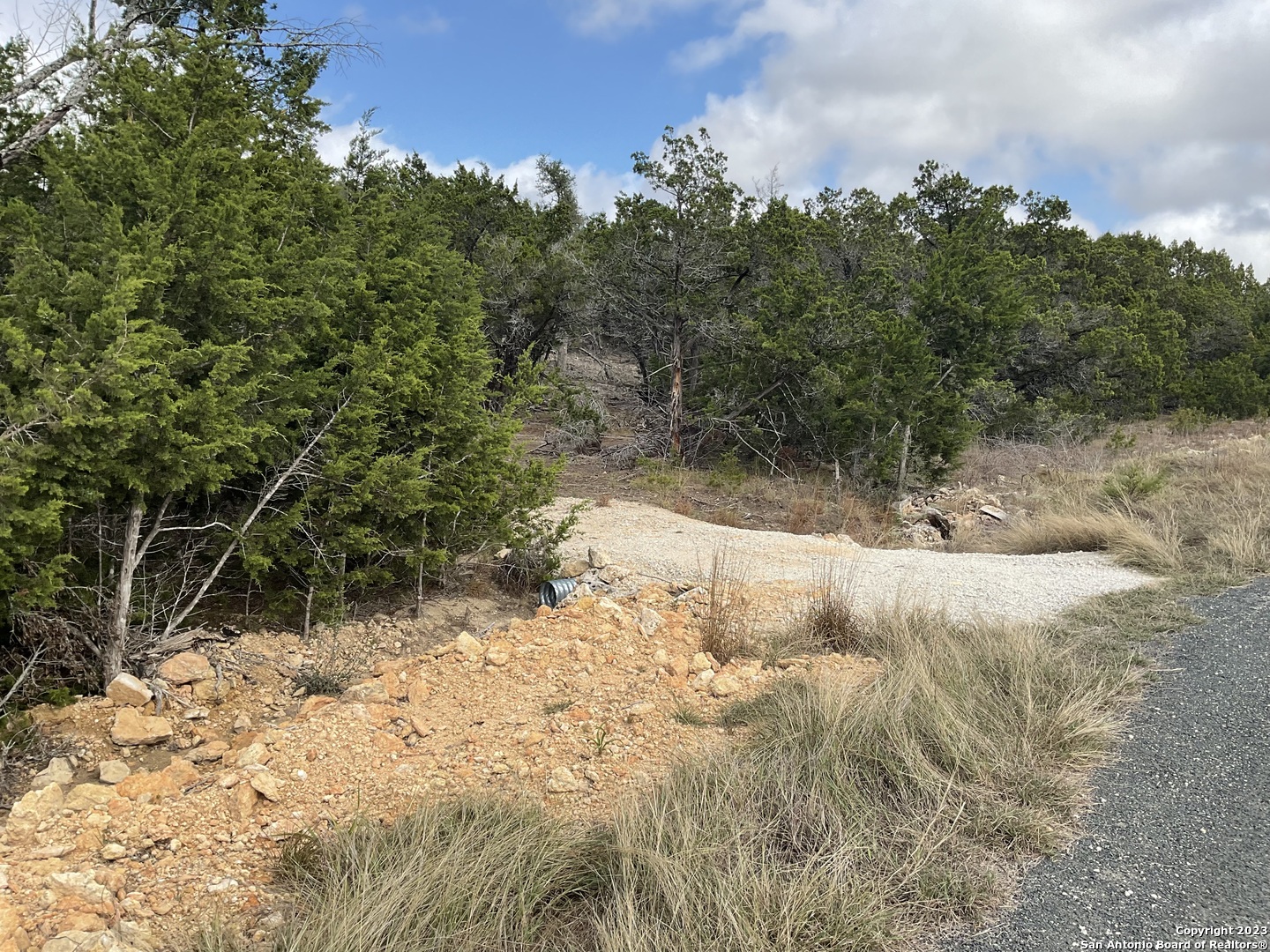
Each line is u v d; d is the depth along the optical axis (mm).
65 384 4113
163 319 5211
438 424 7340
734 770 3959
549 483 8438
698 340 20500
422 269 7887
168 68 6391
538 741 4500
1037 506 13250
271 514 6574
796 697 4684
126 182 5301
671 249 18438
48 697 4871
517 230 21625
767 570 8828
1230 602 6891
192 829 3525
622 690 5254
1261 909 3119
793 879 3211
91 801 3676
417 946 2799
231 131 6223
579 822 3717
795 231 21719
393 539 7371
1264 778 4086
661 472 16859
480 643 6074
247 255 5762
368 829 3500
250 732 4926
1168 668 5523
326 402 6539
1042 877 3359
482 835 3436
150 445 4707
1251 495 10805
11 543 4125
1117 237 37625
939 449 16172
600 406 21047
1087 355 24484
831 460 18125
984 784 3990
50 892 2922
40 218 5117
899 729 4242
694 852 3303
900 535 12805
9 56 7125
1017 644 5574
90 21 7688
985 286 17219
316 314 6012
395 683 5453
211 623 6543
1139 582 7750
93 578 5430
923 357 15867
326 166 8305
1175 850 3523
